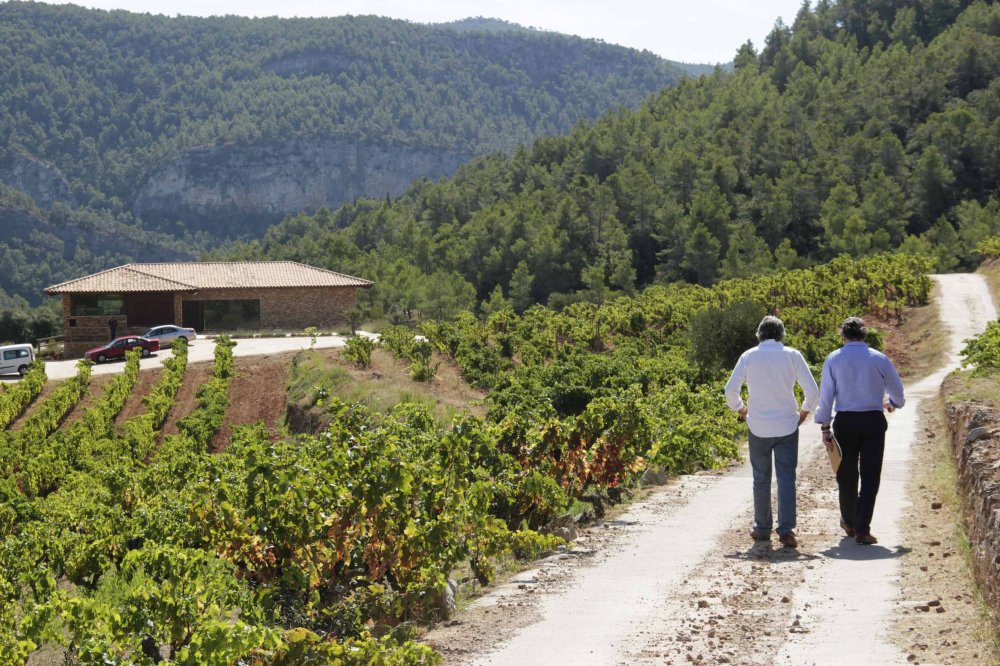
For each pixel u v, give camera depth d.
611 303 71.62
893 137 129.50
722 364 34.38
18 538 13.06
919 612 6.39
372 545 7.89
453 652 6.16
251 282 64.06
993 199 114.62
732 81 184.50
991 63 156.38
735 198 128.88
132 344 51.50
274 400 41.28
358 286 65.38
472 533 8.59
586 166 156.88
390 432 8.77
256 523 7.61
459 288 108.31
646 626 6.46
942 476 11.91
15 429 38.03
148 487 16.25
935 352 41.81
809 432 18.44
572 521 10.80
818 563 8.02
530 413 12.67
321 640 6.41
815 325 48.03
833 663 5.52
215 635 5.42
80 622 6.38
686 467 14.87
